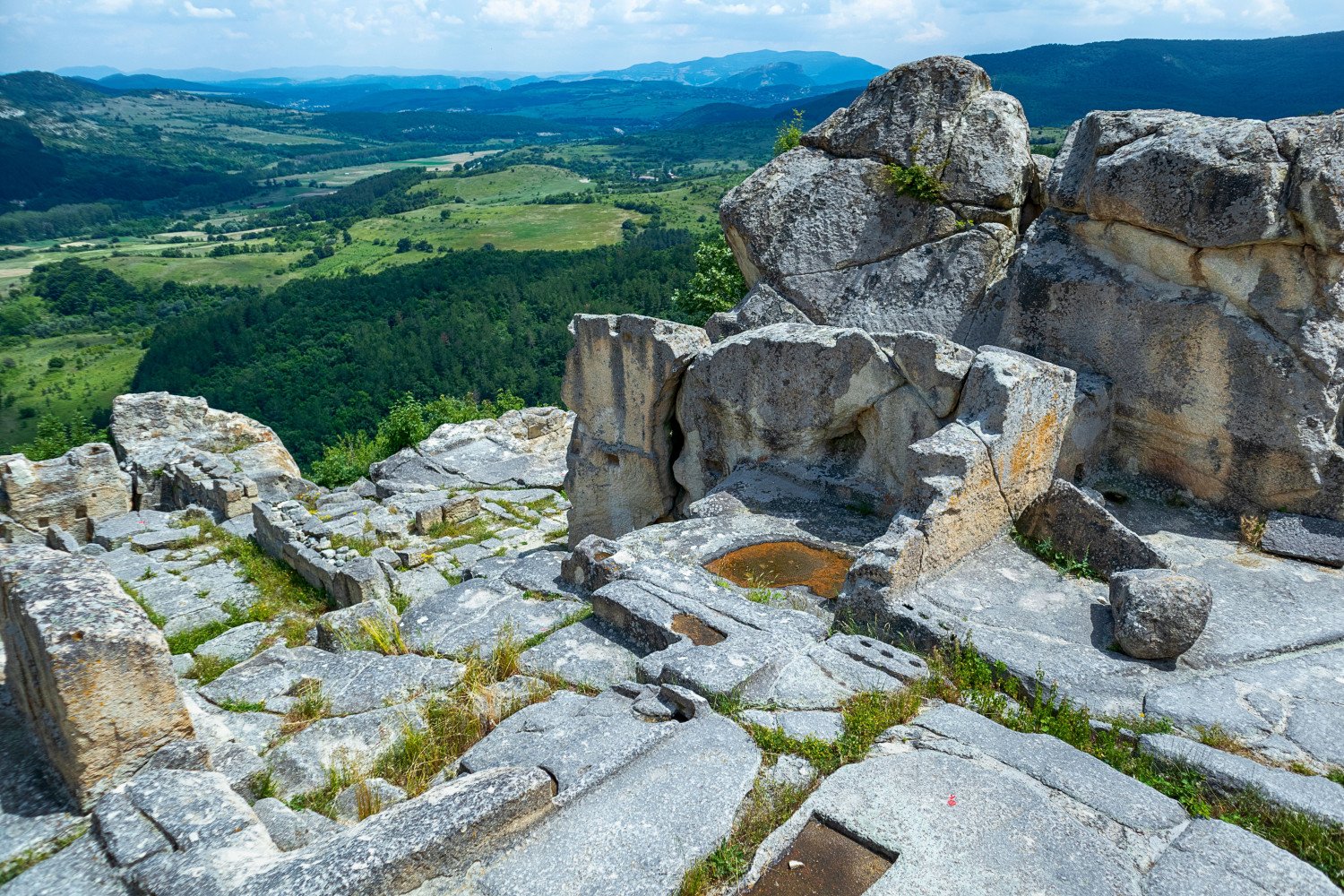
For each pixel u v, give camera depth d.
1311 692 5.16
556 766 4.57
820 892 3.85
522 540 13.27
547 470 16.78
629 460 10.48
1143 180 7.48
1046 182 8.89
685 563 7.52
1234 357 7.30
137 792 4.22
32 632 4.36
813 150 11.34
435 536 13.59
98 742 4.33
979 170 10.10
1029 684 5.31
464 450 17.78
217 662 8.96
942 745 4.72
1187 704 5.04
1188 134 7.31
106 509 14.45
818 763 4.67
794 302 10.91
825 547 7.75
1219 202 7.02
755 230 11.26
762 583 7.21
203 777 4.39
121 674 4.35
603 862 3.94
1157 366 7.84
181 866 3.75
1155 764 4.60
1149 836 4.01
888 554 6.16
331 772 5.32
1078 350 8.44
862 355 8.13
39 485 13.80
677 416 10.09
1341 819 4.04
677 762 4.66
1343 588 6.44
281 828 4.52
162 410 17.44
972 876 3.79
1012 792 4.30
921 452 6.54
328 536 12.37
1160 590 5.43
